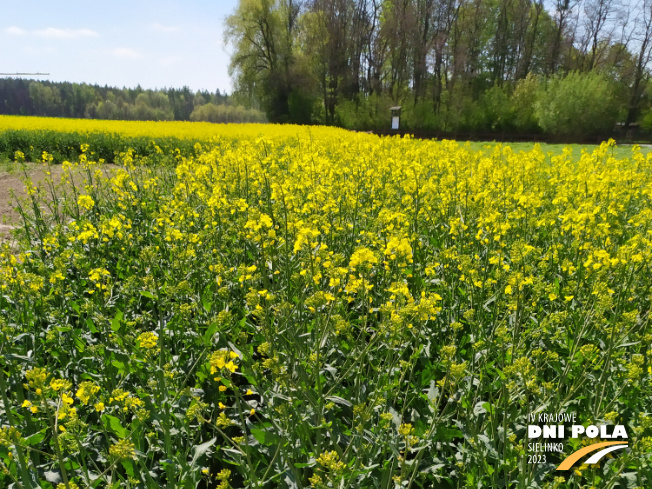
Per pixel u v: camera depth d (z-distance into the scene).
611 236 5.25
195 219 5.98
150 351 2.73
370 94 56.72
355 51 56.03
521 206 5.35
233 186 6.64
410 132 48.81
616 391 3.08
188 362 3.46
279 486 2.53
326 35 52.94
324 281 3.96
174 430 2.76
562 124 41.38
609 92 41.03
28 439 2.53
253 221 3.62
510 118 46.59
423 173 7.04
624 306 3.88
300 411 2.76
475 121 48.22
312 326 3.40
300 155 9.16
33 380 2.09
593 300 3.54
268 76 52.62
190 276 4.48
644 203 6.83
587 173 7.43
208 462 3.00
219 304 4.08
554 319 3.23
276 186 4.60
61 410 2.20
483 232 4.93
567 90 40.72
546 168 9.00
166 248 5.20
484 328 3.86
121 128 25.36
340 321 2.98
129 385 3.38
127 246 5.41
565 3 50.31
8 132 20.22
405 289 2.93
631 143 38.66
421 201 6.09
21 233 6.20
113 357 3.10
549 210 6.89
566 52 51.50
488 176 7.72
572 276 4.53
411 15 50.44
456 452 2.96
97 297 3.90
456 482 2.80
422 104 50.03
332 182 6.61
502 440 2.78
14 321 3.67
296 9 54.88
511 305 3.30
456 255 4.36
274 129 27.05
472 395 3.16
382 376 2.95
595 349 3.09
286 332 3.29
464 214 6.00
